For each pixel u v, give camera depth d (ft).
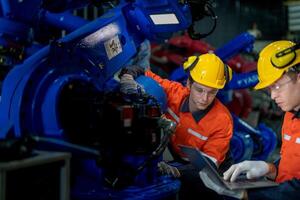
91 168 5.07
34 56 4.84
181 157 8.02
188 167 7.49
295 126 5.63
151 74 8.20
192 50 13.58
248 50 11.10
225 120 7.75
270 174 5.86
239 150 10.84
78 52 5.09
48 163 3.93
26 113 4.47
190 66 7.78
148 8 5.61
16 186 3.68
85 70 5.14
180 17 5.55
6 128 4.45
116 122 4.66
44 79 4.58
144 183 5.45
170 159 8.30
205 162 5.19
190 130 7.80
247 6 23.81
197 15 6.00
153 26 5.83
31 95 4.52
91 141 4.73
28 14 4.60
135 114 4.85
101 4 5.39
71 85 4.66
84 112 4.65
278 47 5.68
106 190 5.09
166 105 7.11
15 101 4.47
